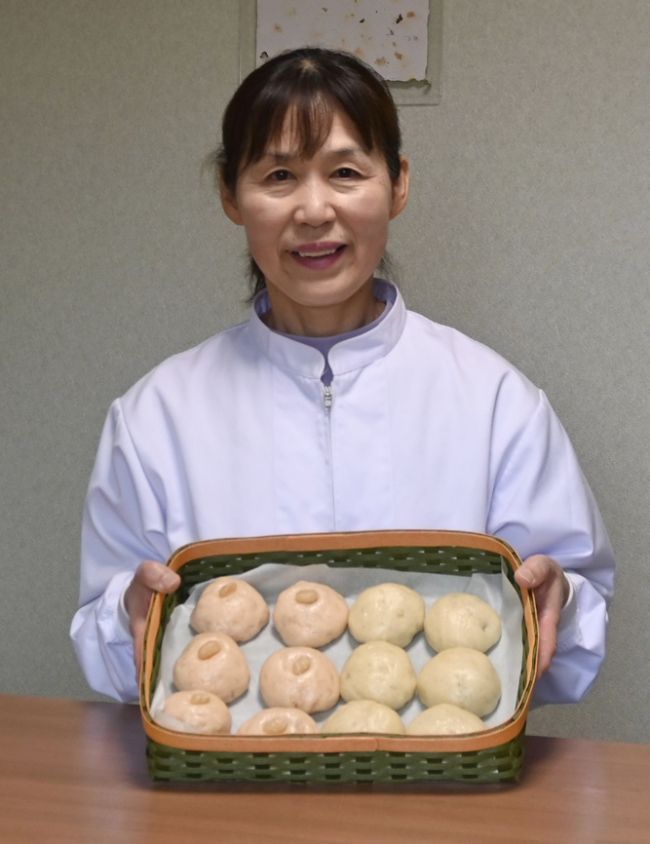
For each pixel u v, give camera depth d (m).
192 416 1.43
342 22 1.93
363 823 0.87
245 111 1.24
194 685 0.99
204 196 2.03
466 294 1.97
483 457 1.39
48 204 2.10
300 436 1.40
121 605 1.19
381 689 0.98
